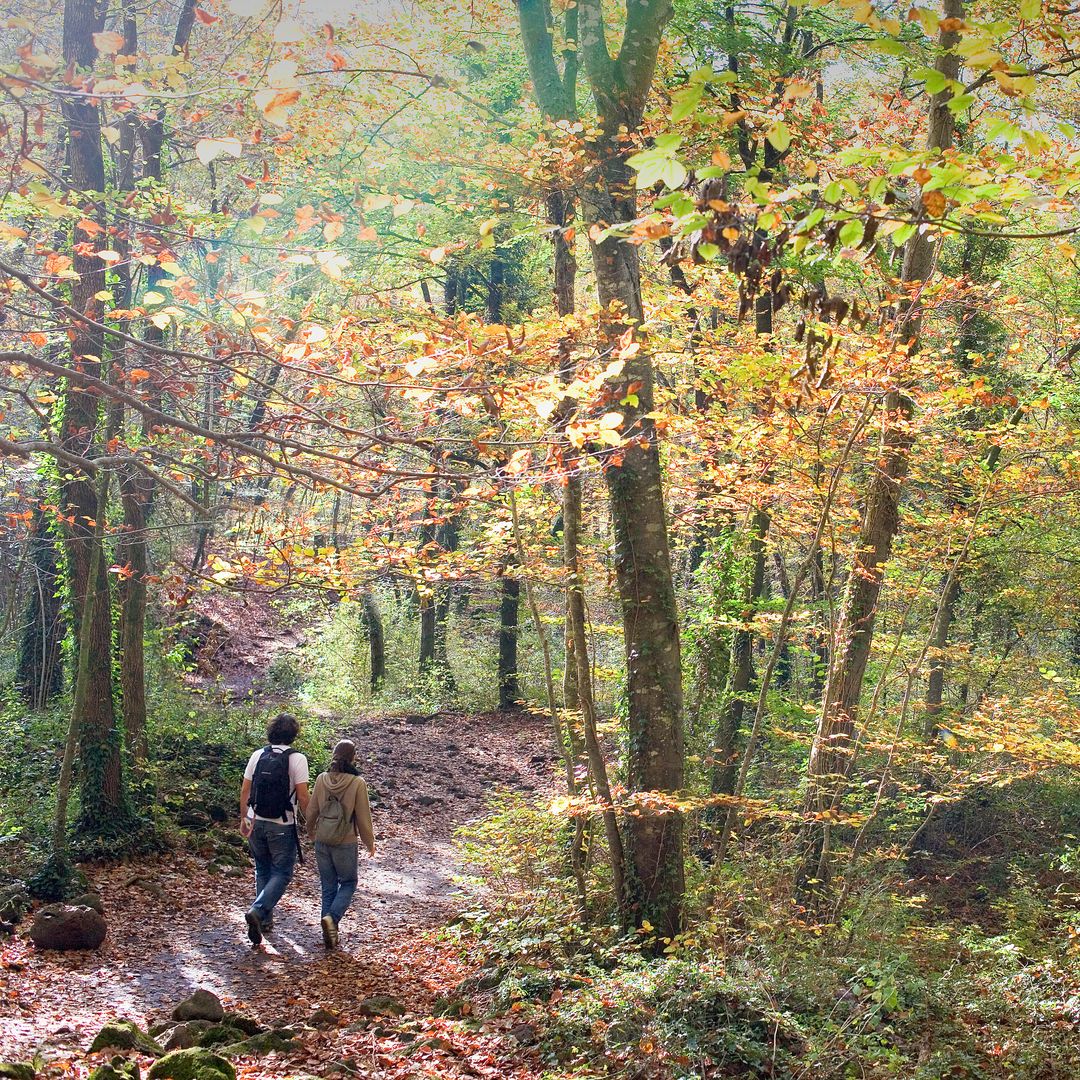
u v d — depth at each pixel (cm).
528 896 959
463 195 1523
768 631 1296
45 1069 493
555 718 977
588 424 488
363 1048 639
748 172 1063
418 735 2289
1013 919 1217
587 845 1031
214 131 901
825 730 1175
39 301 656
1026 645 1925
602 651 1667
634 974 727
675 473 1169
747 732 1531
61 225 908
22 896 848
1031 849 1534
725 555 1435
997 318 1288
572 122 988
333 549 607
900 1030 780
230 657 2536
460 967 879
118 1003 689
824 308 388
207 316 530
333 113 1145
